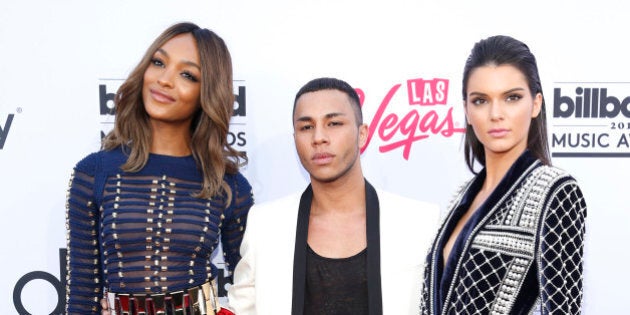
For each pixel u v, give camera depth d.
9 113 1.89
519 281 0.96
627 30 1.91
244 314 1.45
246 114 1.94
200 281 1.45
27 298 1.96
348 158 1.33
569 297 0.93
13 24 1.87
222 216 1.54
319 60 1.92
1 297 1.94
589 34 1.91
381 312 1.29
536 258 0.95
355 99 1.40
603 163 1.96
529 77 1.09
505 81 1.07
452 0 1.91
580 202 0.97
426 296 1.17
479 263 1.02
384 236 1.35
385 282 1.31
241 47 1.91
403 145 1.96
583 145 1.95
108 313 1.41
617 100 1.93
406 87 1.93
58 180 1.92
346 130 1.32
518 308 0.96
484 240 1.03
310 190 1.44
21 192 1.92
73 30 1.88
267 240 1.40
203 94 1.46
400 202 1.41
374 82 1.93
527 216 0.98
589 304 1.99
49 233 1.94
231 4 1.90
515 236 0.98
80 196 1.42
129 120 1.49
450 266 1.09
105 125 1.92
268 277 1.37
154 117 1.45
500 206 1.05
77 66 1.89
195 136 1.54
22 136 1.90
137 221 1.39
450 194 1.97
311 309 1.33
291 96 1.93
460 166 1.96
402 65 1.92
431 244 1.25
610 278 1.99
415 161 1.96
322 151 1.31
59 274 1.96
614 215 1.97
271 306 1.35
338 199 1.40
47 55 1.88
